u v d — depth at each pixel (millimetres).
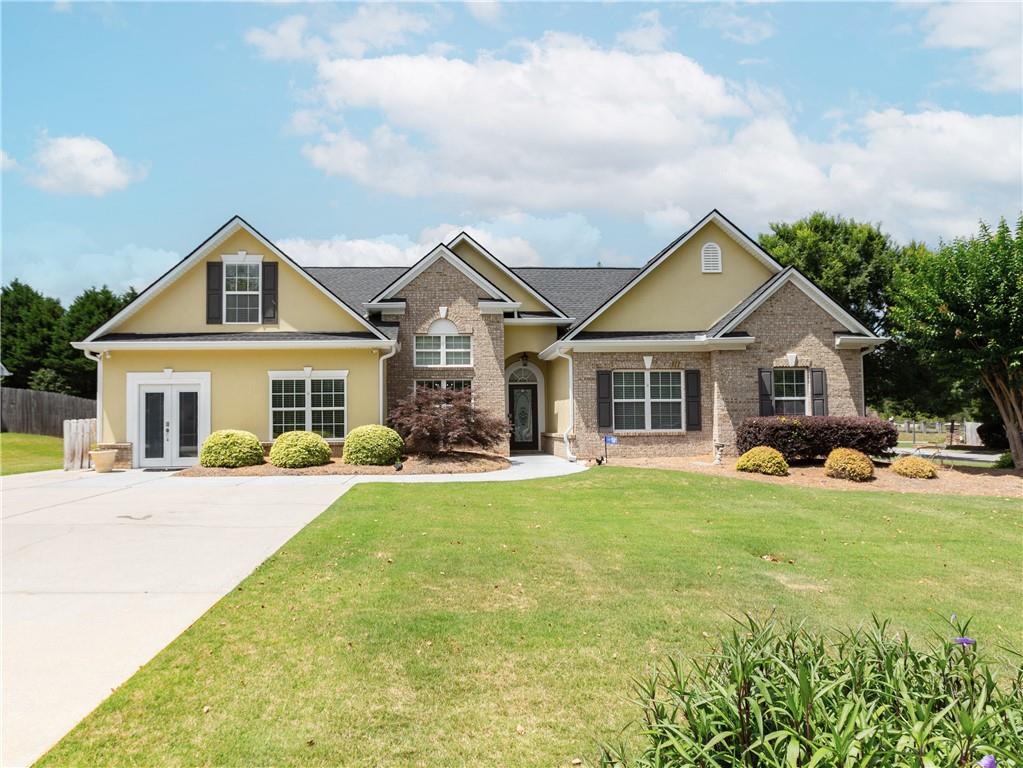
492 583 7273
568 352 20859
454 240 24250
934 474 16156
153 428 19656
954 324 17562
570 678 4969
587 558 8398
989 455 28094
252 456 18391
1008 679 5027
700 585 7355
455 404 19188
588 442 20547
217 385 19828
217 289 20375
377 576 7461
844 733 2508
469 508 11797
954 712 2777
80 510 11711
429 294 22234
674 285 22031
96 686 4797
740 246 22250
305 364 20047
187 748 3988
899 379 35875
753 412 19922
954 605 6918
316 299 20578
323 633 5801
